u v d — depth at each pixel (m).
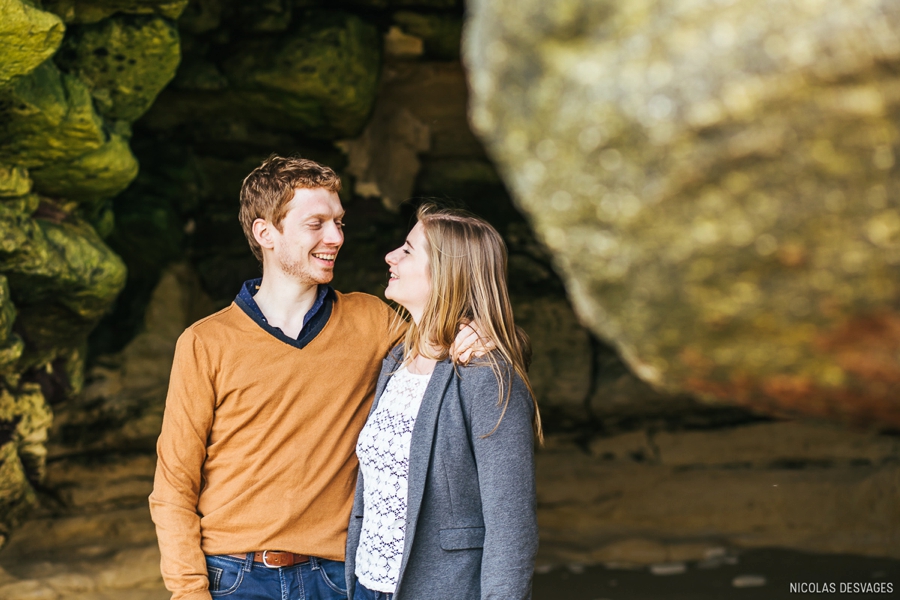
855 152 0.74
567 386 7.07
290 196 2.16
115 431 5.78
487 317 1.97
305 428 2.12
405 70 6.87
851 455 6.50
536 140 0.87
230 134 6.42
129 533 5.50
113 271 4.24
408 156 7.39
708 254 0.80
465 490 1.90
